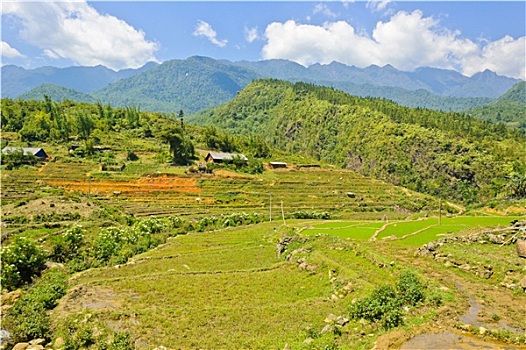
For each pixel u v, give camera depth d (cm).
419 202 15875
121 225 8638
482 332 2227
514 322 2403
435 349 2056
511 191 12688
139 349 2612
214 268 4897
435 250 4194
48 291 3853
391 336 2205
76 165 15362
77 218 8894
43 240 6312
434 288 2992
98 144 19088
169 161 17238
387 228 6494
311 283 3975
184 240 7306
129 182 14188
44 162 15388
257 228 8594
